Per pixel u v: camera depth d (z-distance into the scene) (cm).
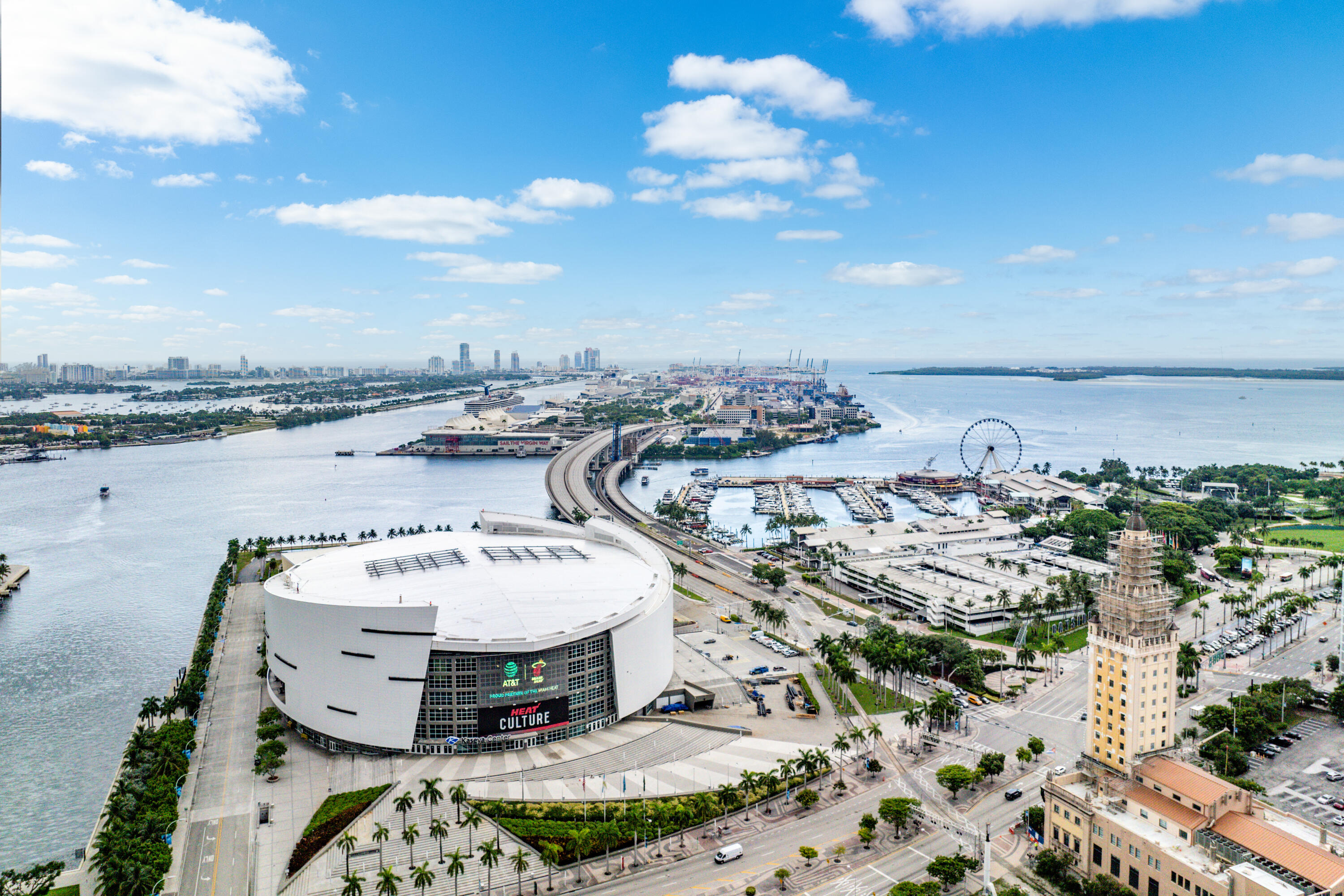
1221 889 15125
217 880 17312
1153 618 19362
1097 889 16912
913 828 19538
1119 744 19475
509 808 19750
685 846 18812
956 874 16975
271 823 19550
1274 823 17312
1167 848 16412
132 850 17238
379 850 18188
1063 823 18525
